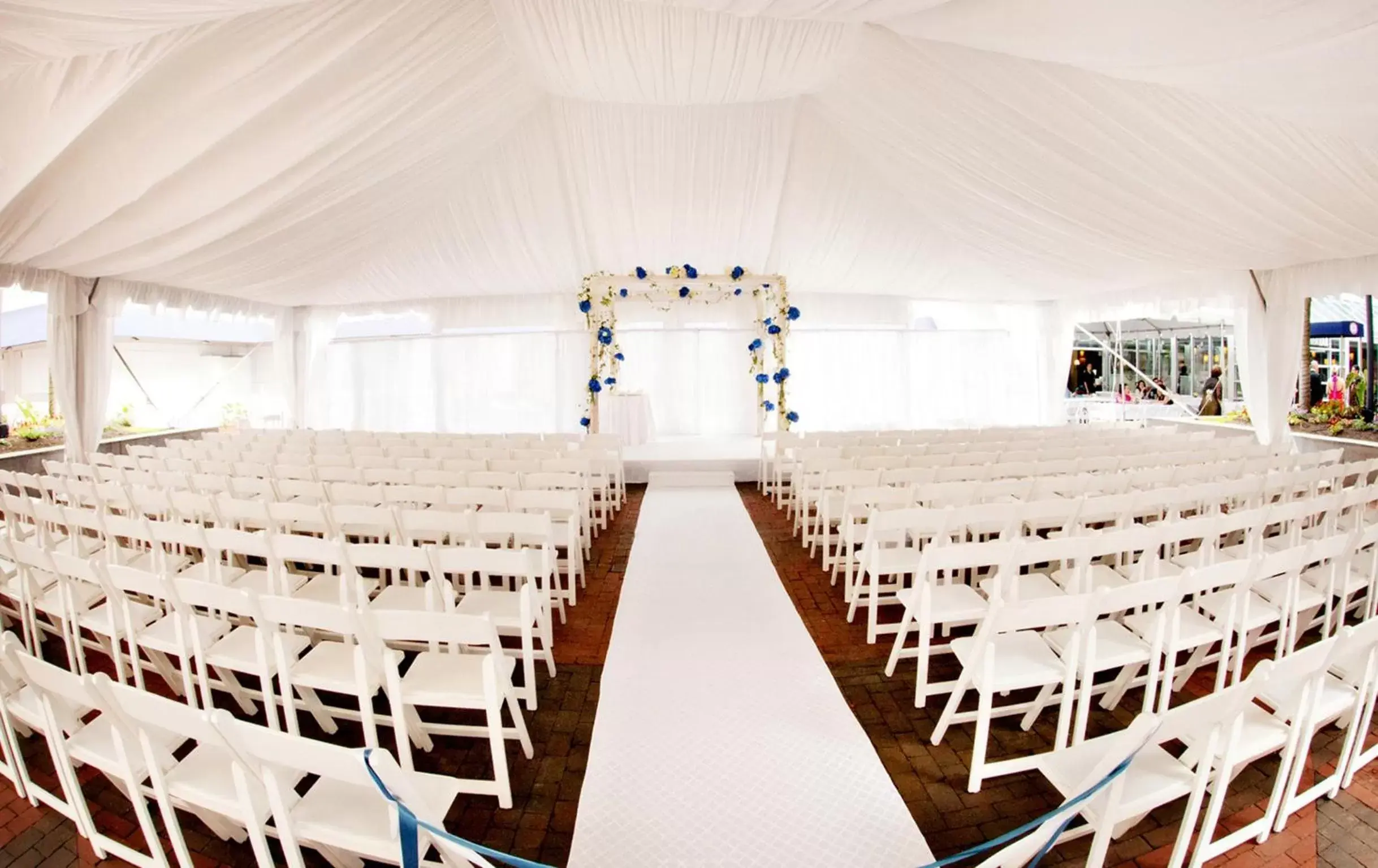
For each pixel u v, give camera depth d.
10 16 2.94
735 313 11.84
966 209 8.06
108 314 7.90
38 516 3.78
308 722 2.93
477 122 6.86
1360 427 8.10
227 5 3.25
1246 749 2.02
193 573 3.71
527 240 9.55
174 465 5.59
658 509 6.73
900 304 12.22
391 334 12.30
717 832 2.19
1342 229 5.70
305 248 8.10
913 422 12.41
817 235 9.62
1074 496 4.33
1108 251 7.69
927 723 2.84
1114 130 5.05
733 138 8.00
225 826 2.19
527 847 2.15
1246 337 8.20
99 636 3.32
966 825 2.25
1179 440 6.64
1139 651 2.60
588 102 7.49
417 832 1.51
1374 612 3.59
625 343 11.79
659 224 9.38
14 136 4.00
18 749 2.36
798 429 12.17
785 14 3.59
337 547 2.87
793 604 4.13
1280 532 4.38
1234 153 4.87
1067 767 2.04
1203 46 3.04
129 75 3.84
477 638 2.16
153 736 2.11
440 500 4.25
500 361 11.89
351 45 4.61
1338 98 3.33
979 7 3.44
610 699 2.99
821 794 2.37
